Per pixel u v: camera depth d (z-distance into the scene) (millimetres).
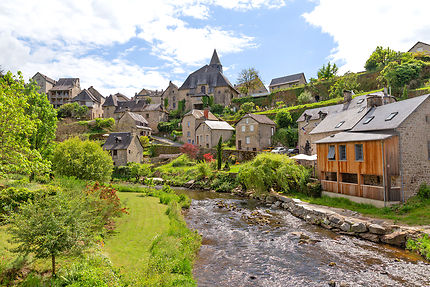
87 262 7207
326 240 12383
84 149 21562
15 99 10453
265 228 14375
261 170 22328
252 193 24266
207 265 9781
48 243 6113
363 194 16703
